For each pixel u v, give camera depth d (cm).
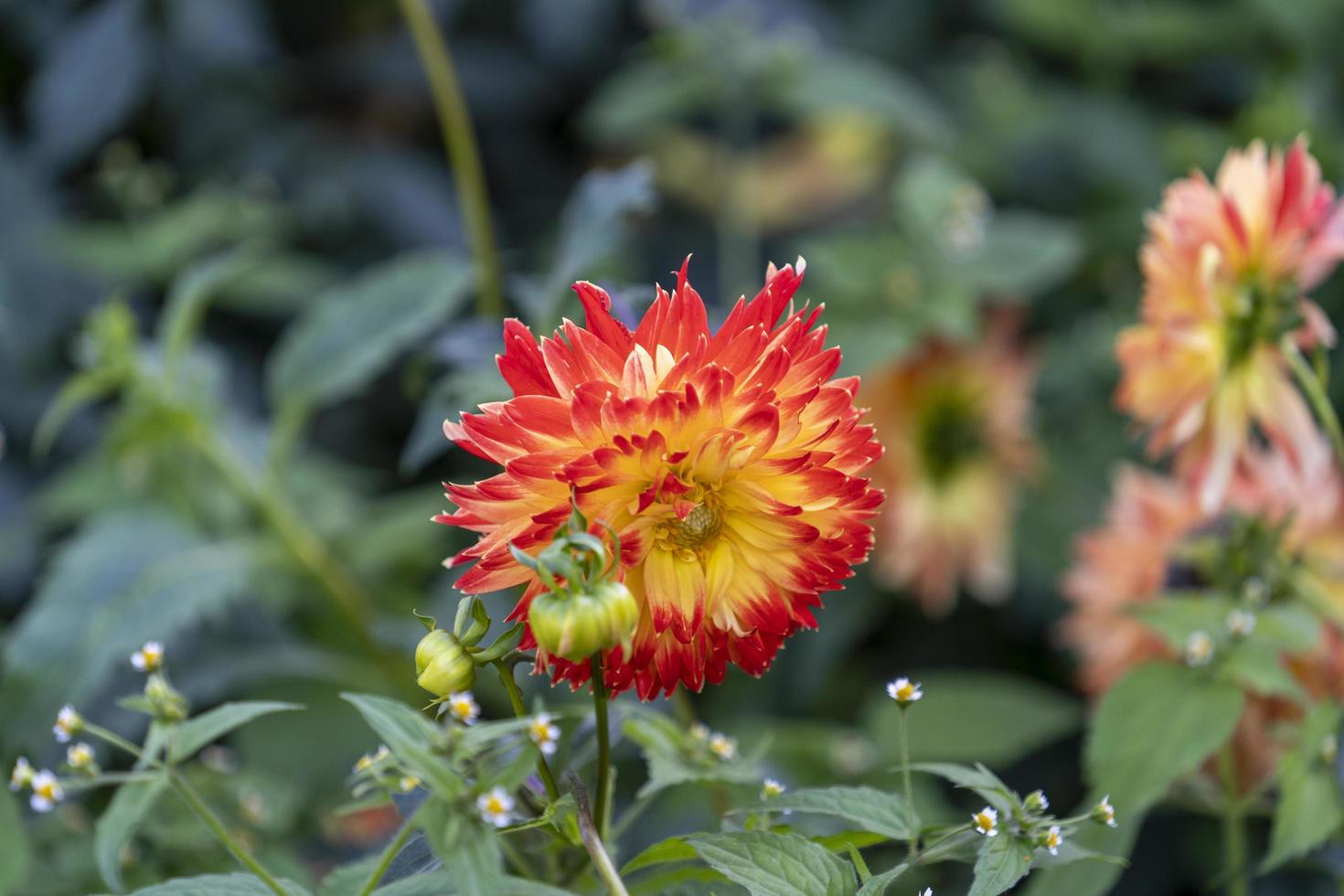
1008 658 221
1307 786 141
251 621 174
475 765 126
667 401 128
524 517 130
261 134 258
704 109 293
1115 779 143
